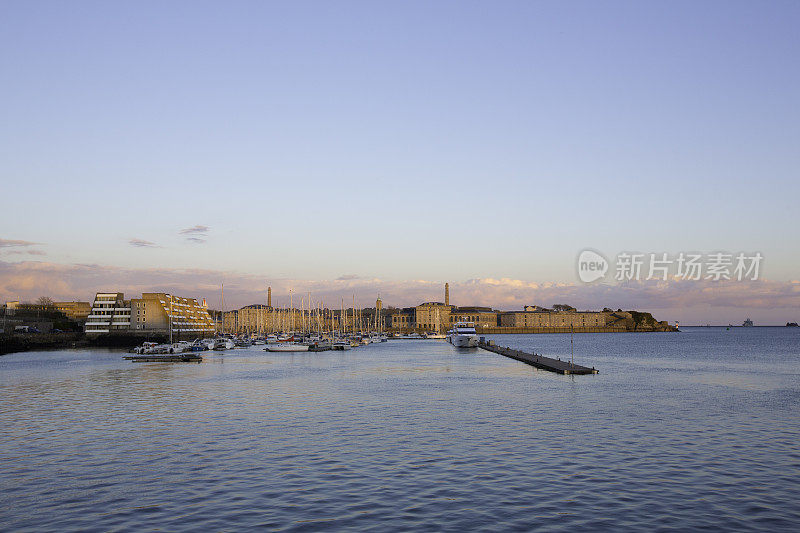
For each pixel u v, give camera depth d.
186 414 51.84
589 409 53.97
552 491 28.55
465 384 77.00
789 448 37.59
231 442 39.72
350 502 27.11
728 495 27.88
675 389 70.56
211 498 27.84
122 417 50.41
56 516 25.62
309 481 30.42
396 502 27.06
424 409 54.12
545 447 37.88
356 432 43.03
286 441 39.94
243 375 92.38
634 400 60.22
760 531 23.36
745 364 119.50
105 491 29.08
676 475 31.19
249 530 23.75
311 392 68.25
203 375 92.31
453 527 23.94
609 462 33.94
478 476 31.09
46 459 35.41
